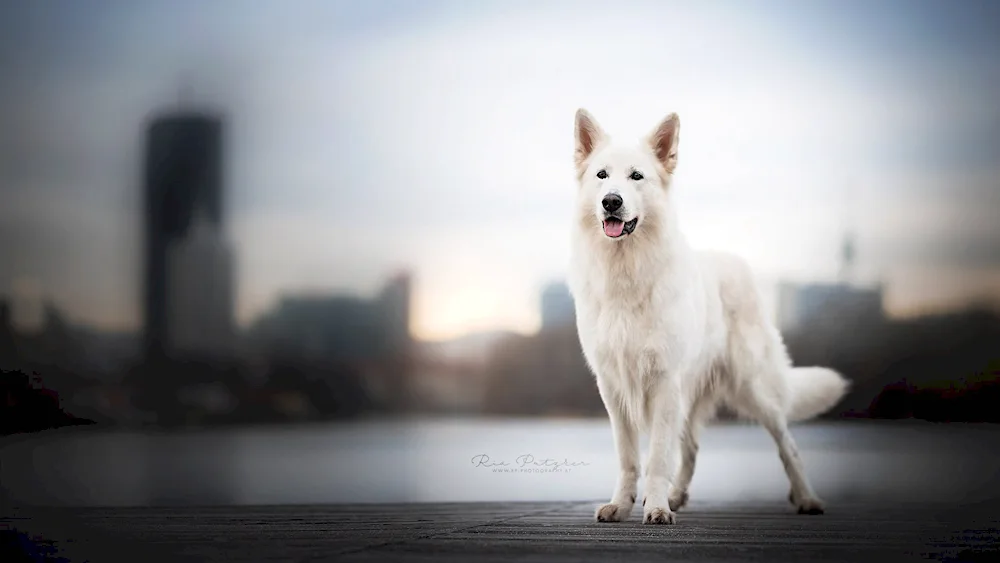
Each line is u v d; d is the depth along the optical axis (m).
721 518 4.65
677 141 4.51
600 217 4.23
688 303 4.47
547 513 4.83
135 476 7.71
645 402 4.45
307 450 10.69
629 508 4.43
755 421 5.32
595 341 4.44
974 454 9.97
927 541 3.56
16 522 4.26
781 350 5.32
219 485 7.04
